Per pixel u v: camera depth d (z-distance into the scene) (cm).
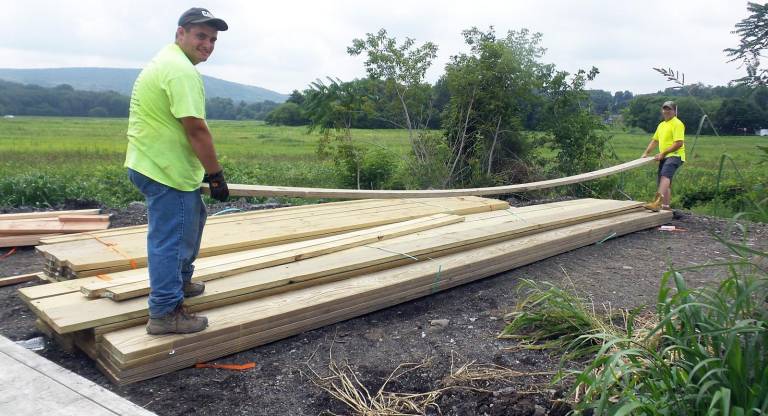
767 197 319
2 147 2469
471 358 406
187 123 329
